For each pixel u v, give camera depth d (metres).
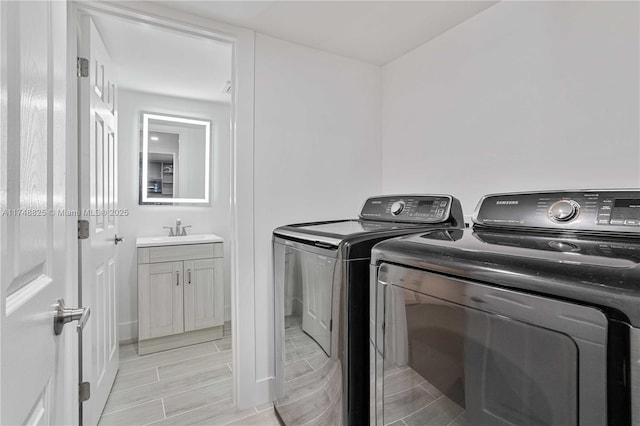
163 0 1.55
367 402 1.12
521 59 1.48
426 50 1.97
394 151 2.22
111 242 1.96
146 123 2.84
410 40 1.94
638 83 1.13
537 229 1.01
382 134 2.32
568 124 1.32
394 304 0.91
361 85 2.24
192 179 3.04
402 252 0.88
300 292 1.41
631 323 0.49
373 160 2.29
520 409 0.62
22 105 0.53
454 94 1.80
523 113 1.47
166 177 2.94
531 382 0.60
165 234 2.94
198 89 2.74
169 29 1.67
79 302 1.47
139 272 2.50
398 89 2.18
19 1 0.52
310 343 1.33
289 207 1.97
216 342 2.76
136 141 2.82
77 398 1.43
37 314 0.58
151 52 2.09
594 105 1.24
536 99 1.43
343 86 2.16
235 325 1.83
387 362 0.93
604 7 1.22
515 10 1.51
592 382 0.52
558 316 0.57
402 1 1.57
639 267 0.52
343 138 2.16
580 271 0.56
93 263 1.56
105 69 1.83
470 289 0.71
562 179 1.34
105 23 1.75
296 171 1.99
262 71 1.87
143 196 2.85
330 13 1.67
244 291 1.82
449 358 0.75
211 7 1.61
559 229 0.96
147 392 2.01
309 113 2.03
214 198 3.13
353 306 1.10
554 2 1.37
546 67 1.39
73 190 1.43
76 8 1.46
